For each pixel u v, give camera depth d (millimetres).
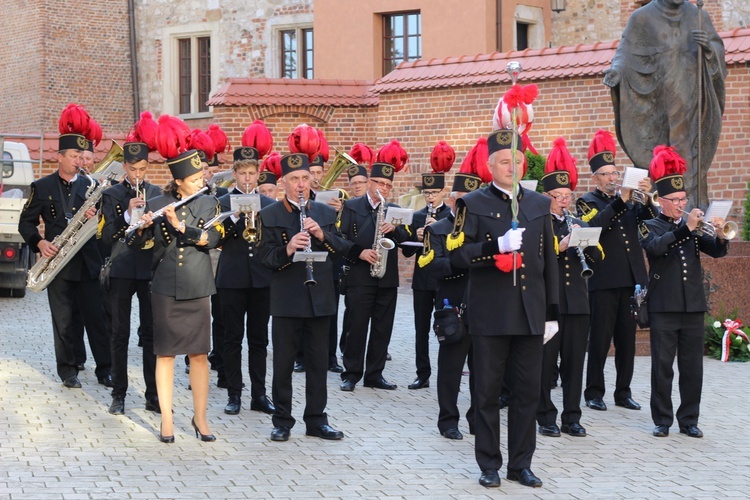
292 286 9602
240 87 22438
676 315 10102
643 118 14289
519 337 8453
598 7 26141
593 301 11266
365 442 9680
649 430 10344
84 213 11188
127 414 10508
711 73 14352
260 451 9258
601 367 11297
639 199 10852
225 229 10242
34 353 13664
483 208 8461
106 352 11781
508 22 25562
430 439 9828
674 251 10164
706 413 10992
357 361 12078
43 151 22875
